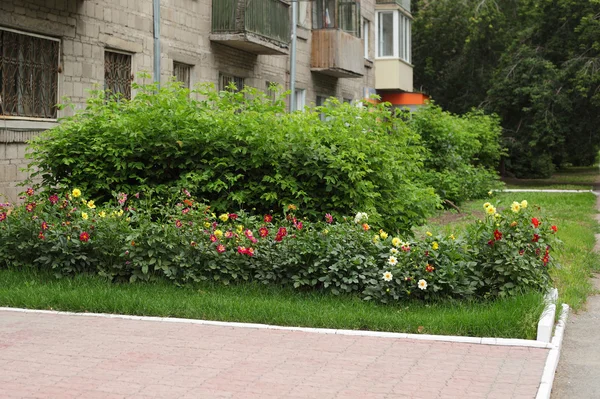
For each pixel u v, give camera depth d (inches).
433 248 359.9
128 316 330.6
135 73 719.1
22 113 586.9
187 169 457.7
